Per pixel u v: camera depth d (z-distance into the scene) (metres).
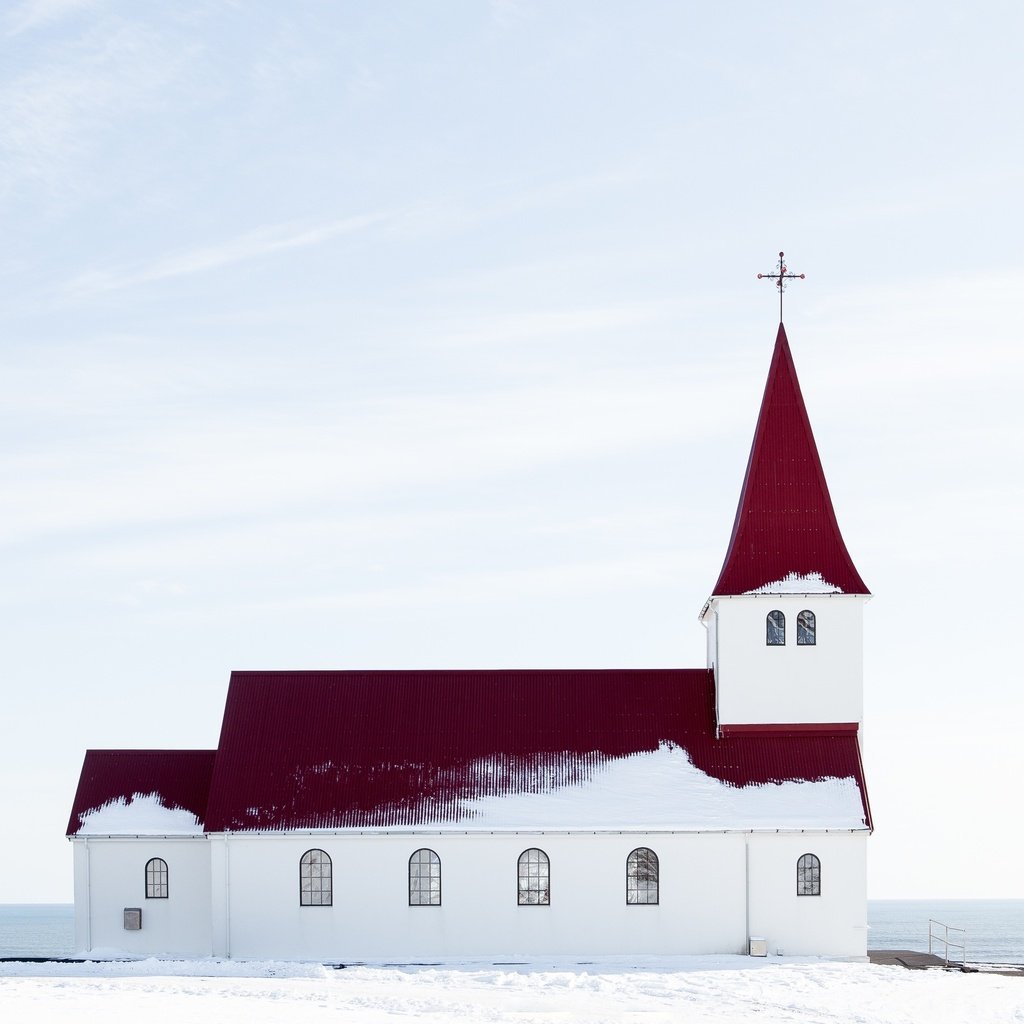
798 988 45.72
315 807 57.53
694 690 61.44
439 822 56.75
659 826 56.16
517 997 43.34
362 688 61.94
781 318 63.16
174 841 59.16
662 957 55.34
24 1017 36.91
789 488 61.16
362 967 53.62
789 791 57.41
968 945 156.12
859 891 55.97
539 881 56.53
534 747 59.50
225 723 60.78
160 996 42.19
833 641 59.59
